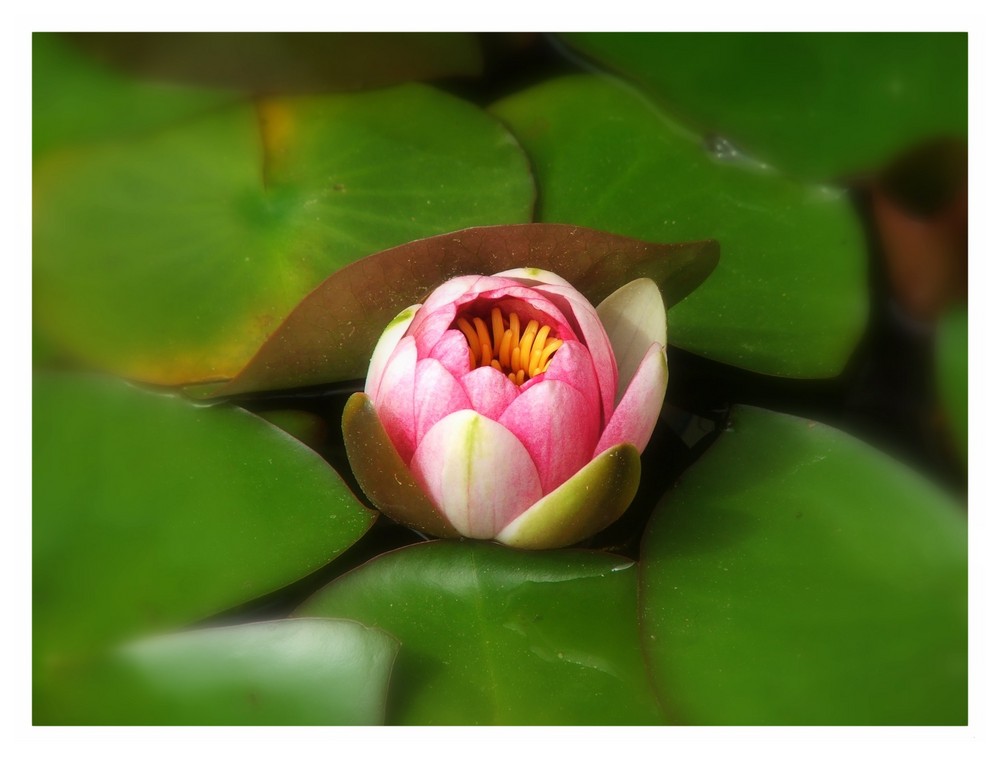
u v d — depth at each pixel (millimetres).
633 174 1004
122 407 953
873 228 996
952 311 978
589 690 906
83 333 964
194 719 903
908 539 932
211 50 1023
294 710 902
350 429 915
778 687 908
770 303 980
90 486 939
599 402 925
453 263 945
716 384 966
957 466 946
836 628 917
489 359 926
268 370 951
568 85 1027
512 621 917
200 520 935
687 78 1019
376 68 1025
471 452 910
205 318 968
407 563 927
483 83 1030
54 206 988
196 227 984
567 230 939
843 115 1007
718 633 916
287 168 998
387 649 907
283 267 976
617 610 920
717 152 1010
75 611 919
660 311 939
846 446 949
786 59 1013
